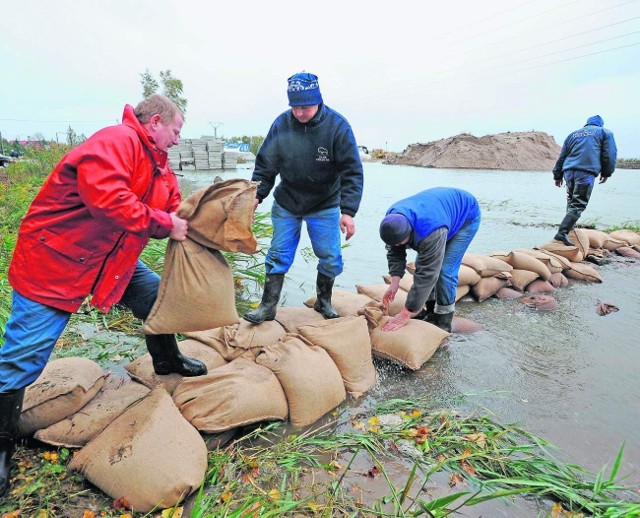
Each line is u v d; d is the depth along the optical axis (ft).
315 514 6.73
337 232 11.85
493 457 8.11
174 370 8.83
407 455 8.30
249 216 7.44
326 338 10.40
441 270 12.75
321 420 9.37
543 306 16.08
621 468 8.16
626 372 11.62
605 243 24.36
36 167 56.59
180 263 7.38
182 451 7.13
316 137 10.58
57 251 6.45
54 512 6.63
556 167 22.43
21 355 6.60
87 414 7.91
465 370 11.58
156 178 7.27
